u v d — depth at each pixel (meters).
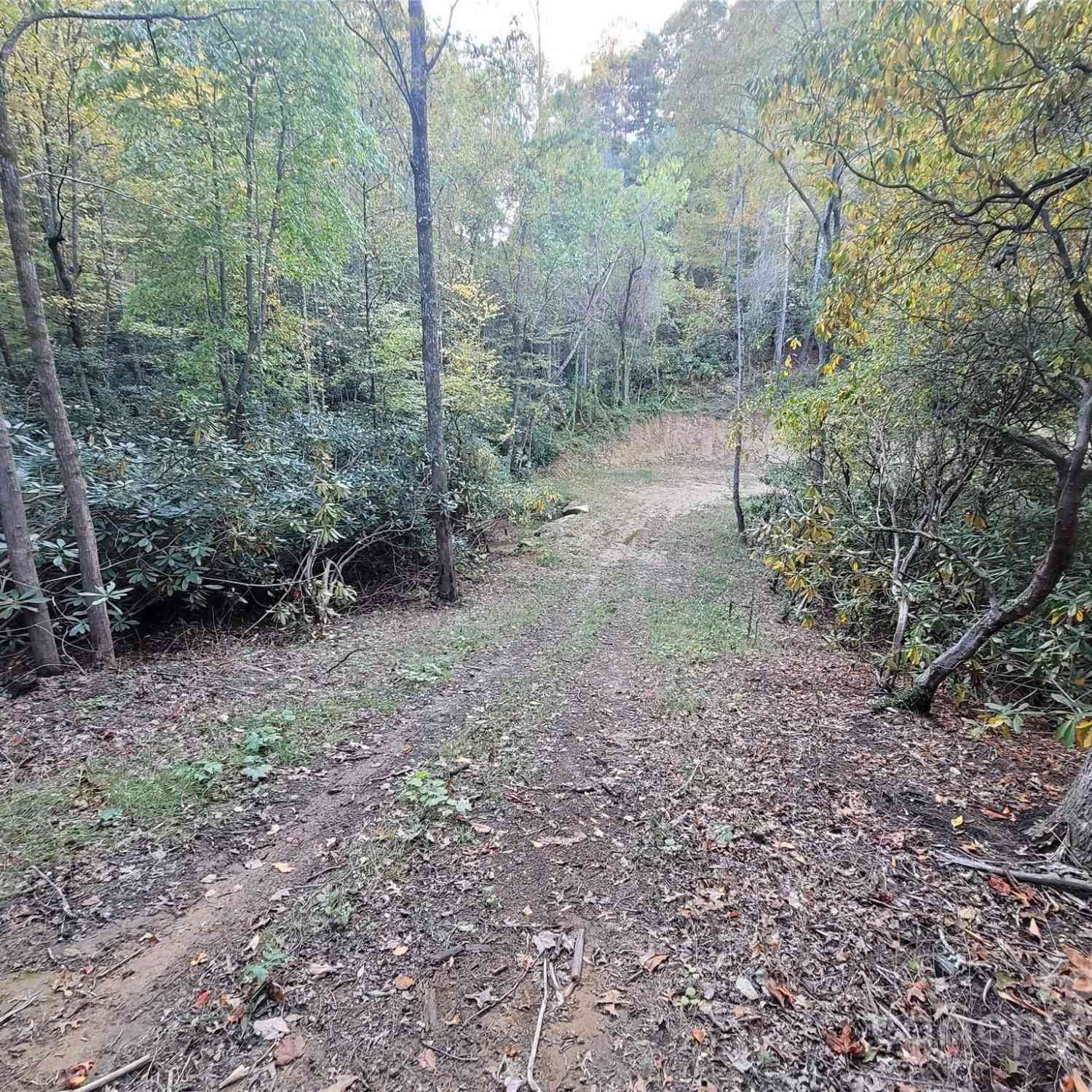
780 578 8.29
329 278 13.51
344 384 16.50
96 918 2.58
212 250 10.23
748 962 2.33
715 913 2.59
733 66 11.09
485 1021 2.12
